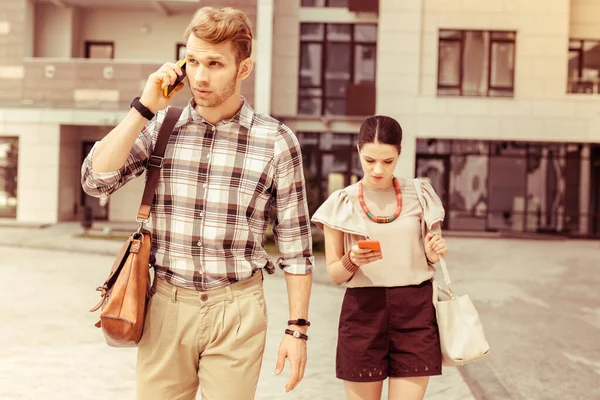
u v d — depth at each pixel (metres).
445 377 5.70
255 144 2.48
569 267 14.40
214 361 2.46
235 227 2.45
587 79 24.80
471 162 24.42
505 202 24.45
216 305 2.44
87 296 9.17
